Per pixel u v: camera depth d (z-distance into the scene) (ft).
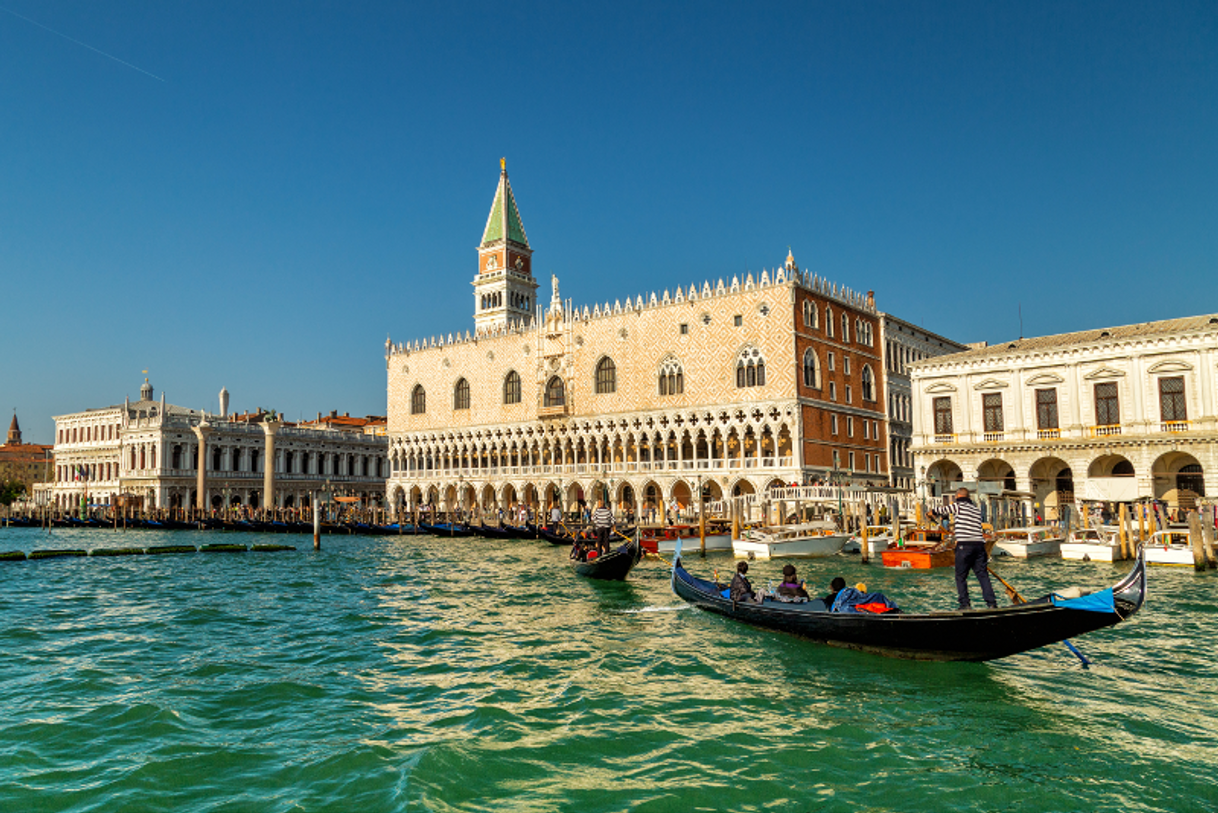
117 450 363.76
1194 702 50.96
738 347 223.30
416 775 38.93
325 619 83.61
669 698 52.44
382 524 241.96
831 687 54.70
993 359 187.52
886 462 249.55
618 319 248.11
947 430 193.88
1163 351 166.61
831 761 41.75
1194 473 168.04
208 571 134.10
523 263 385.70
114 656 65.92
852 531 172.55
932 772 40.37
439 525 228.02
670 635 72.69
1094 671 58.29
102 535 251.60
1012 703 50.80
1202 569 116.88
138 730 46.34
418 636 73.51
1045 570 121.08
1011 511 172.76
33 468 522.88
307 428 388.37
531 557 158.81
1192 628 73.20
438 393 295.69
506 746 43.73
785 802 37.19
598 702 51.31
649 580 115.85
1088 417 174.81
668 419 235.20
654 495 247.09
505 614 85.30
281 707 51.03
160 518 290.97
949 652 57.21
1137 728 46.24
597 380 252.21
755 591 73.72
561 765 41.24
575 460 254.27
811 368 220.84
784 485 211.20
